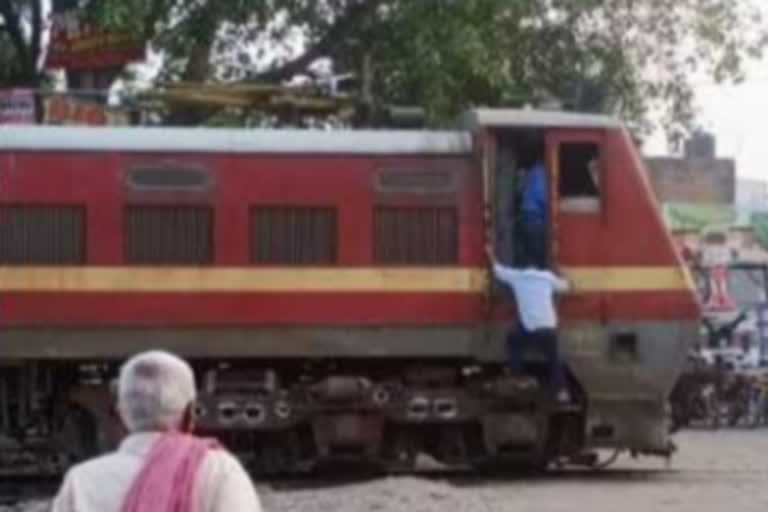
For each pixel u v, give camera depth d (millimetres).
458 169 22594
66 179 21984
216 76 31703
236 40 31656
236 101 25344
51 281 21859
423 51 30156
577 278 22625
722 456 27219
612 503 20000
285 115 25438
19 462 22516
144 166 22125
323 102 25188
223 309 22078
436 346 22406
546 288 22266
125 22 29453
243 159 22266
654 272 22781
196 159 22188
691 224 48531
